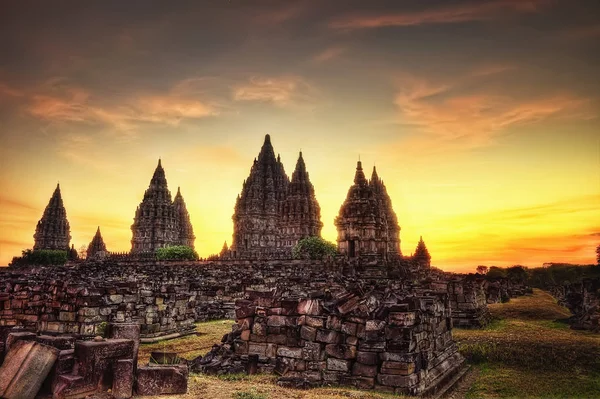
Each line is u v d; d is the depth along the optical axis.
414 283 37.91
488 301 44.81
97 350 10.47
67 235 145.12
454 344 21.38
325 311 15.95
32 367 10.10
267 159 134.25
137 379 11.08
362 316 15.33
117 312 23.16
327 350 15.52
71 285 22.62
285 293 19.31
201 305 34.50
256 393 12.23
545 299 51.09
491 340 24.17
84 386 10.13
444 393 16.48
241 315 17.34
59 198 145.88
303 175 122.81
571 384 17.75
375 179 118.69
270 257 89.75
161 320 24.56
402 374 14.38
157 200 135.88
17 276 45.34
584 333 27.22
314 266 67.31
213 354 17.39
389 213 116.81
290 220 118.19
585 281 42.97
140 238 132.38
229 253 116.38
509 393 16.98
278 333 16.47
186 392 11.52
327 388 14.20
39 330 22.64
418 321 15.79
